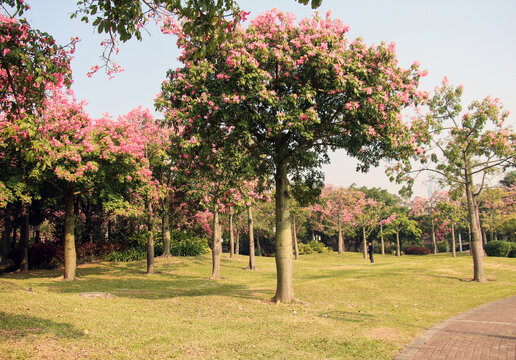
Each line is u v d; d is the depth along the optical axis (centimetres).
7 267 2594
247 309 1179
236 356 671
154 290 1708
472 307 1277
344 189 5000
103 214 3353
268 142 1341
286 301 1317
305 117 1165
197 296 1494
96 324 820
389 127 1246
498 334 833
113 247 3247
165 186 2362
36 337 670
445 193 4031
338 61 1162
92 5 636
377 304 1341
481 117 1889
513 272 2159
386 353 707
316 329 905
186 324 902
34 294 1134
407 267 2453
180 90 1248
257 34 1208
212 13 576
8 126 725
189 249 3481
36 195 2022
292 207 3931
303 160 1481
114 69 832
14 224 2848
